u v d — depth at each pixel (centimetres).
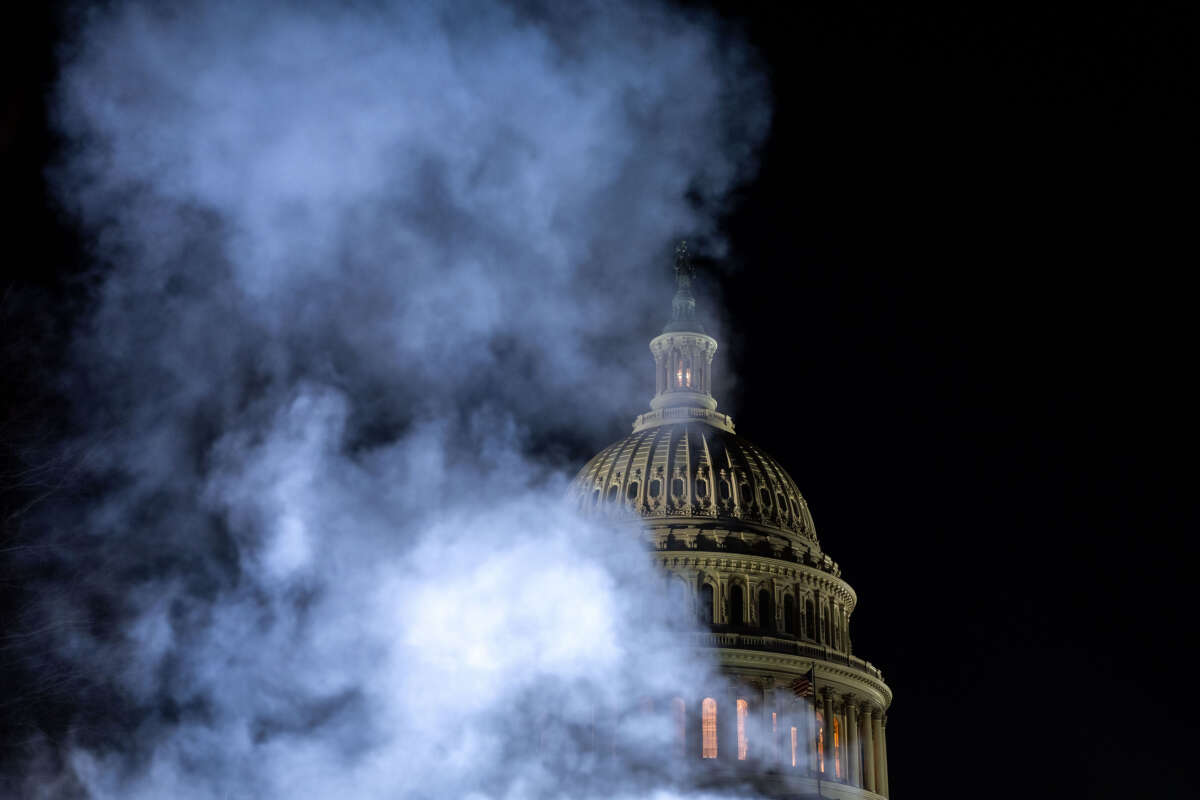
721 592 10669
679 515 11044
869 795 10538
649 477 11325
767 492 11438
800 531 11512
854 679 10856
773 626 10694
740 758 10019
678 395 12281
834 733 10588
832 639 11125
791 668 10425
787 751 10119
